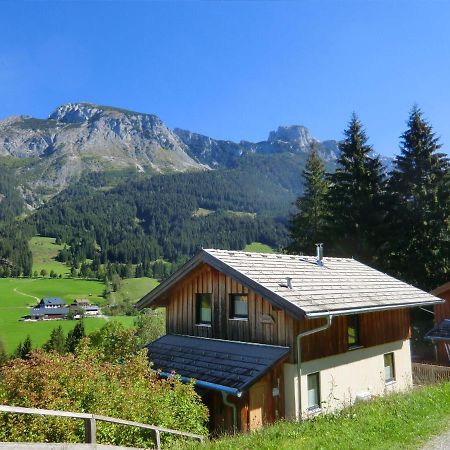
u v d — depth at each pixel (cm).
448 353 2602
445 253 3281
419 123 3603
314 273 1781
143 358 1302
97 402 991
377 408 1080
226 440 920
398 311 1948
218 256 1612
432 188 3409
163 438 1020
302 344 1422
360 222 3525
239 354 1455
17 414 894
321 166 4466
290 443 829
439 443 818
